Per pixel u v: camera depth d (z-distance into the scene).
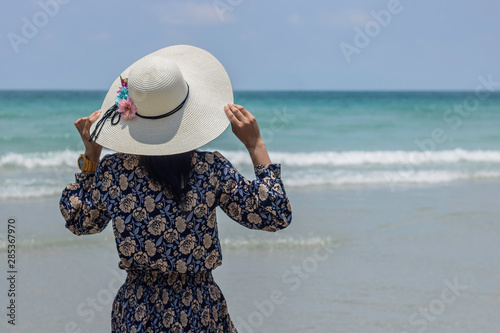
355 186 10.48
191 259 1.98
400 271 5.49
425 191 10.01
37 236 6.45
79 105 27.58
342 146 18.12
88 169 2.13
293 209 8.03
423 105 38.94
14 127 19.62
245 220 2.03
